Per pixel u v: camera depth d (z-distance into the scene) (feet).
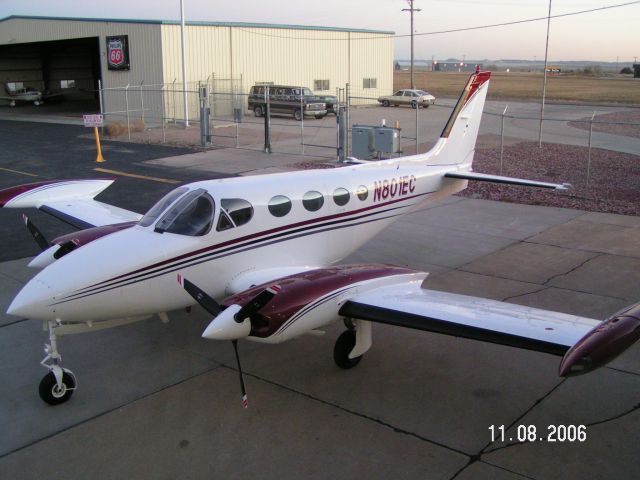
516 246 39.19
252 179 25.44
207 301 19.95
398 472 16.56
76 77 186.39
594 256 36.68
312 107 121.49
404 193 31.50
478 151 82.84
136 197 53.11
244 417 19.44
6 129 110.01
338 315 20.44
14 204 32.55
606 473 16.40
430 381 21.85
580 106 159.74
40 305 19.47
